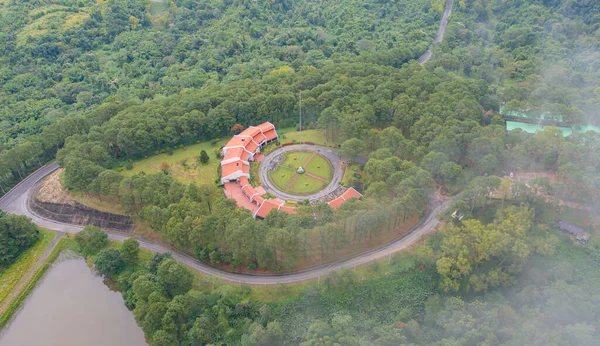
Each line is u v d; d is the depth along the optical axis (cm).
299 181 19138
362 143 19125
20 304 15500
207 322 13462
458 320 13050
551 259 15000
